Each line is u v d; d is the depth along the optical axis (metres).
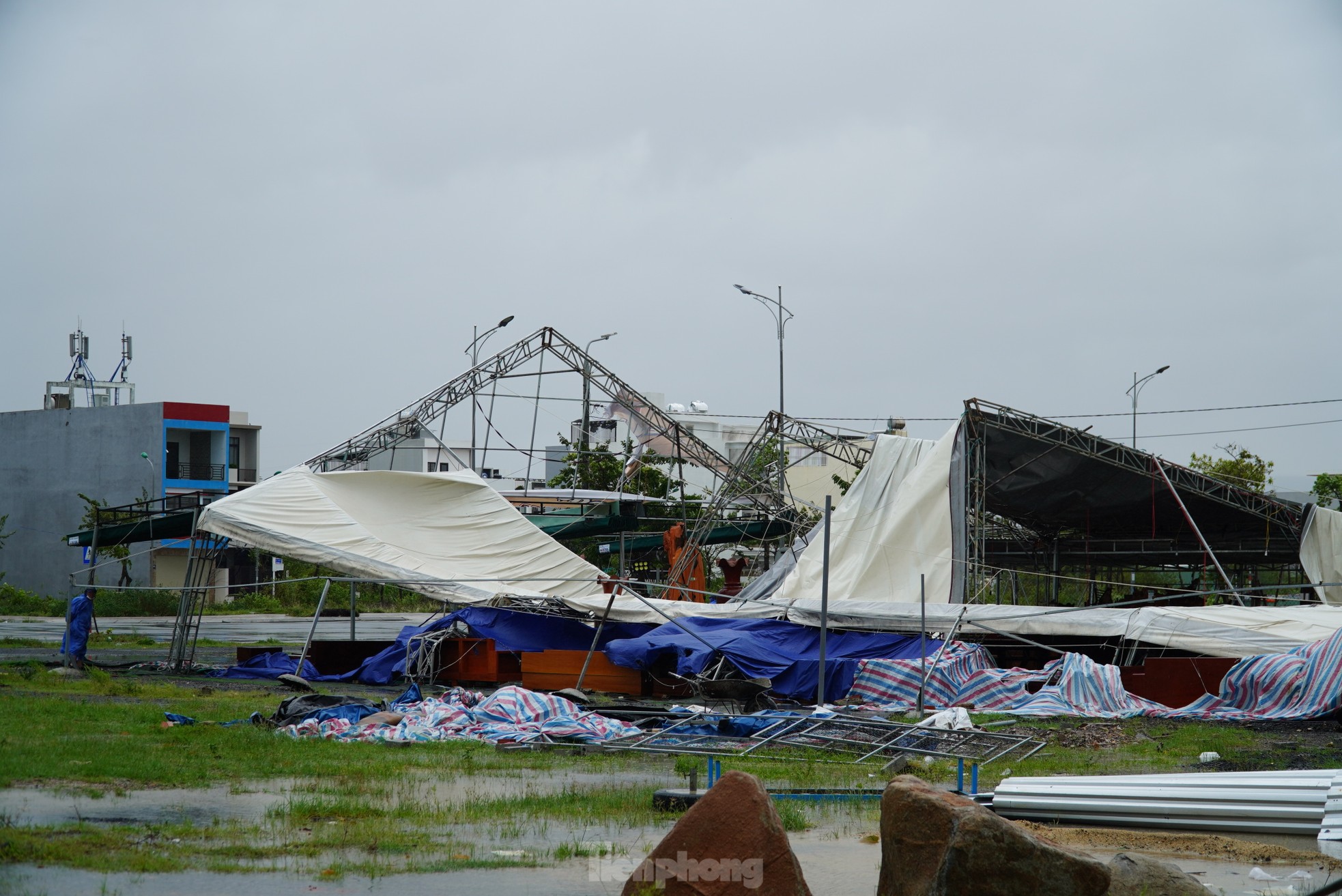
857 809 13.23
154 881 9.09
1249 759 17.12
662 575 51.47
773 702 25.36
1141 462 34.94
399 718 20.23
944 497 33.50
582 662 29.56
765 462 43.38
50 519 74.25
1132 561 48.03
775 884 8.43
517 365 42.50
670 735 18.53
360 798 12.88
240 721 19.97
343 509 35.06
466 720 19.95
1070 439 34.78
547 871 9.88
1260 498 35.75
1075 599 52.25
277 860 9.93
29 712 19.05
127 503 72.06
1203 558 43.97
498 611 31.59
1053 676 25.66
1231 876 10.29
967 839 8.47
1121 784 12.70
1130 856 9.26
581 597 33.59
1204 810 12.02
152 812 11.73
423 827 11.54
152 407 71.94
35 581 74.25
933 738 18.25
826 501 24.72
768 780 15.20
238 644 43.50
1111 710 23.75
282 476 35.56
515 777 15.06
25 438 75.31
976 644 27.62
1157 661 25.05
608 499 42.03
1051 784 12.98
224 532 33.44
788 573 35.16
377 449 40.53
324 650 32.84
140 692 24.73
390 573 32.91
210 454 74.62
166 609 65.38
